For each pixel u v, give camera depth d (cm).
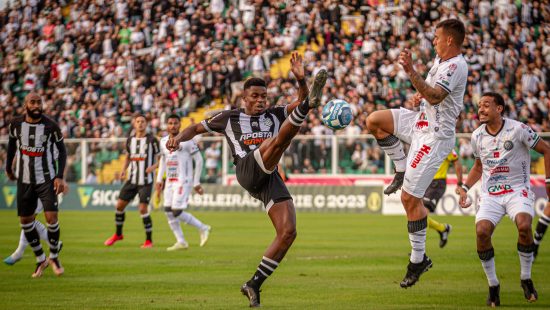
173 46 8625
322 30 8175
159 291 2383
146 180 4000
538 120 7025
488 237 2112
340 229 5106
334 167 6975
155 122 8081
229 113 2122
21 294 2319
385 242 4147
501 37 7444
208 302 2155
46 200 2703
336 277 2716
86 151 7644
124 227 5412
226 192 7238
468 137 6512
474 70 7288
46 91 9012
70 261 3253
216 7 8894
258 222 5888
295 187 7094
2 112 8850
